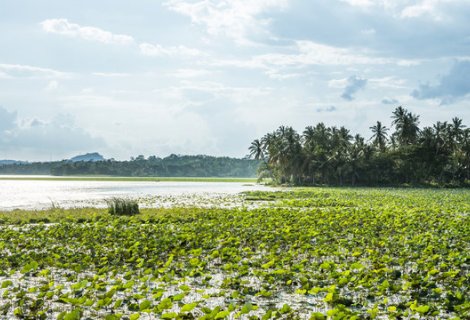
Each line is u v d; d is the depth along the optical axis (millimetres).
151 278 11148
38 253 15016
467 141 93250
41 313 8836
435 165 92375
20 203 44469
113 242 16828
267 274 11250
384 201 41000
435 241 15680
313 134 111938
